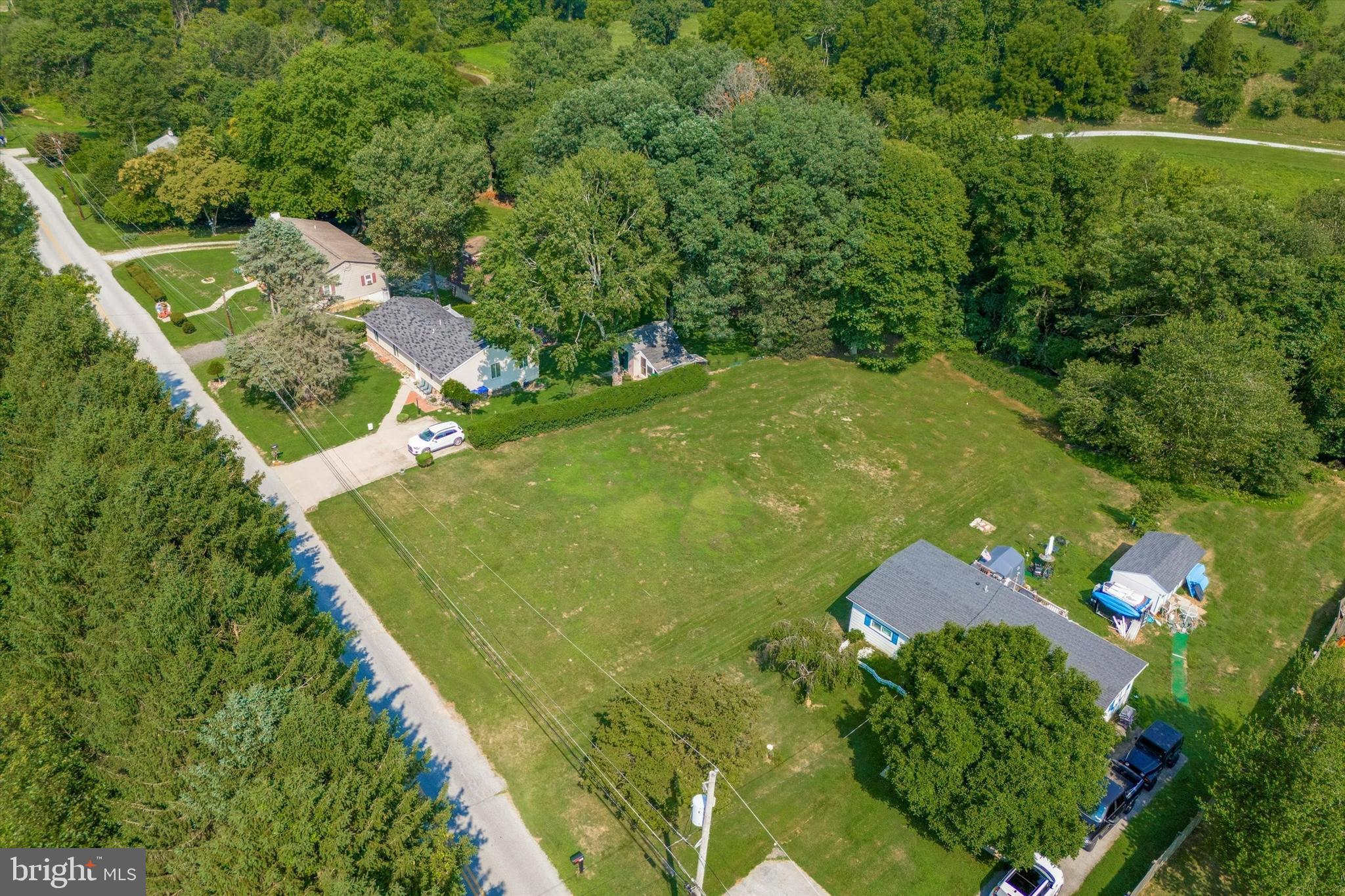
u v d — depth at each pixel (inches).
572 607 1567.4
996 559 1640.0
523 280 2053.4
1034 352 2511.1
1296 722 1117.1
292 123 2979.8
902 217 2309.3
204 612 1062.4
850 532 1811.0
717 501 1884.8
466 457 1991.9
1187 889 1143.0
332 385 2165.4
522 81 4047.7
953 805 1103.0
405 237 2541.8
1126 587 1615.4
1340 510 1980.8
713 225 2182.6
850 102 3430.1
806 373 2456.9
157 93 3639.3
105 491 1224.2
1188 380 1916.8
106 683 1011.9
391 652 1449.3
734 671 1444.4
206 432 1480.1
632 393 2191.2
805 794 1245.7
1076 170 2311.8
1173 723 1400.1
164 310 2591.0
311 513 1776.6
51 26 4323.3
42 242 3063.5
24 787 927.7
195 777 903.7
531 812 1197.1
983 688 1128.2
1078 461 2107.5
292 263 2209.6
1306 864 1016.2
